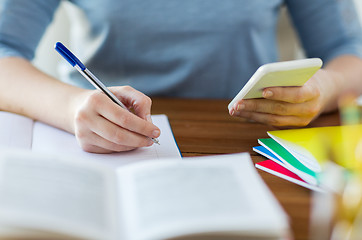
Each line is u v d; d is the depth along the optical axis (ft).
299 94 2.16
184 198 1.35
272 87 2.10
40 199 1.26
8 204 1.20
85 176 1.46
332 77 2.70
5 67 2.65
